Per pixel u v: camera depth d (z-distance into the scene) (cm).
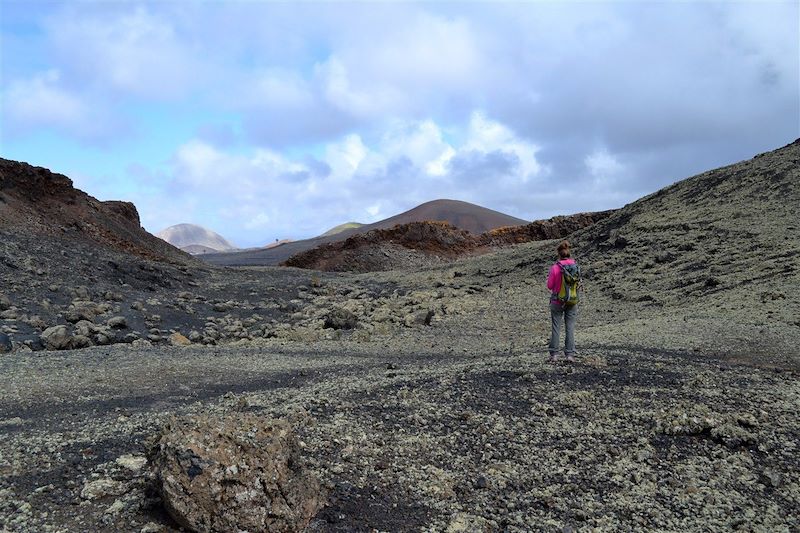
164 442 535
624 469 730
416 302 3378
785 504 659
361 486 641
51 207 4591
